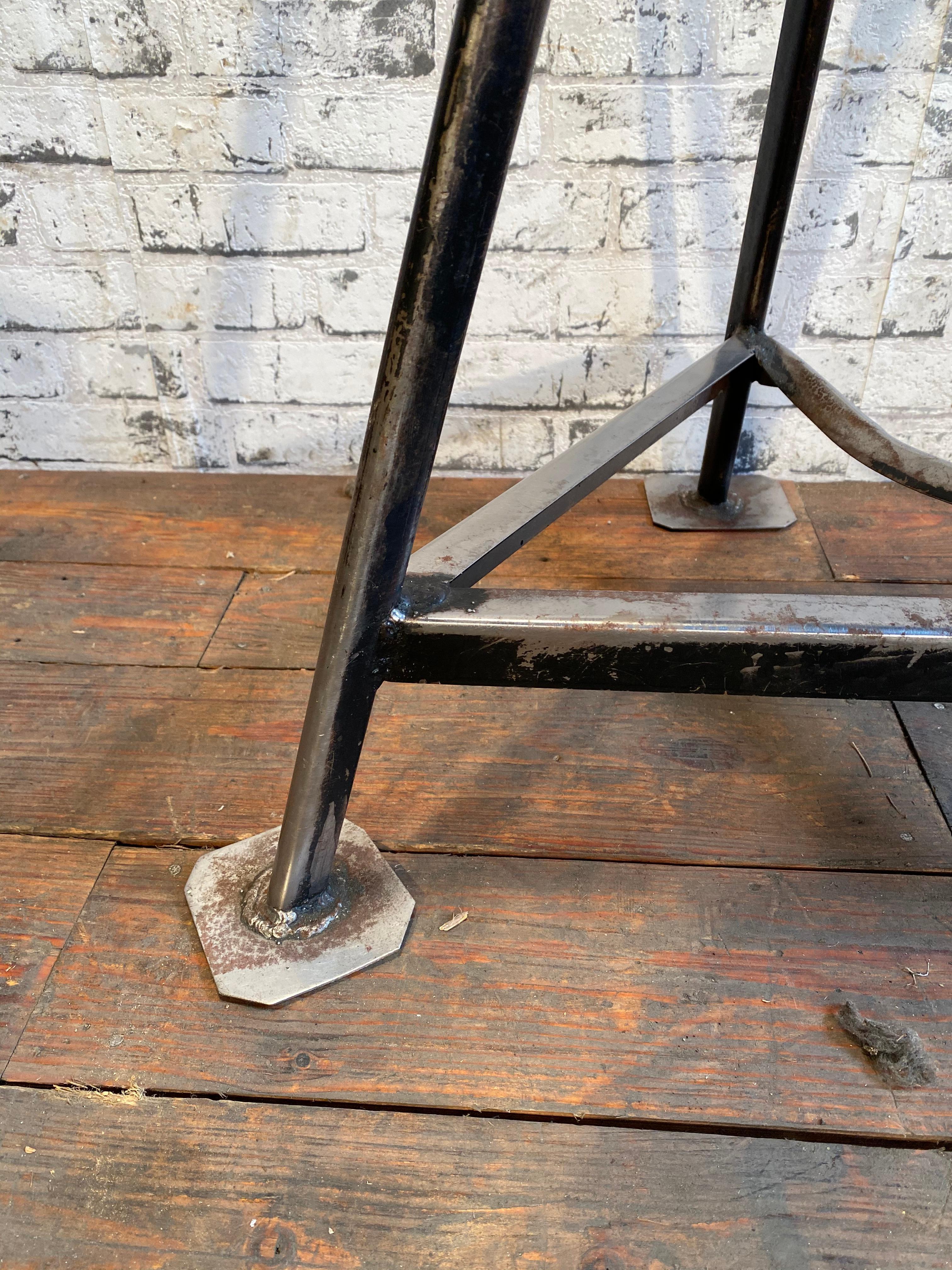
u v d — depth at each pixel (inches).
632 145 41.1
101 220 43.9
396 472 20.1
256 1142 22.3
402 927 27.0
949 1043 24.3
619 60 39.1
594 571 42.9
